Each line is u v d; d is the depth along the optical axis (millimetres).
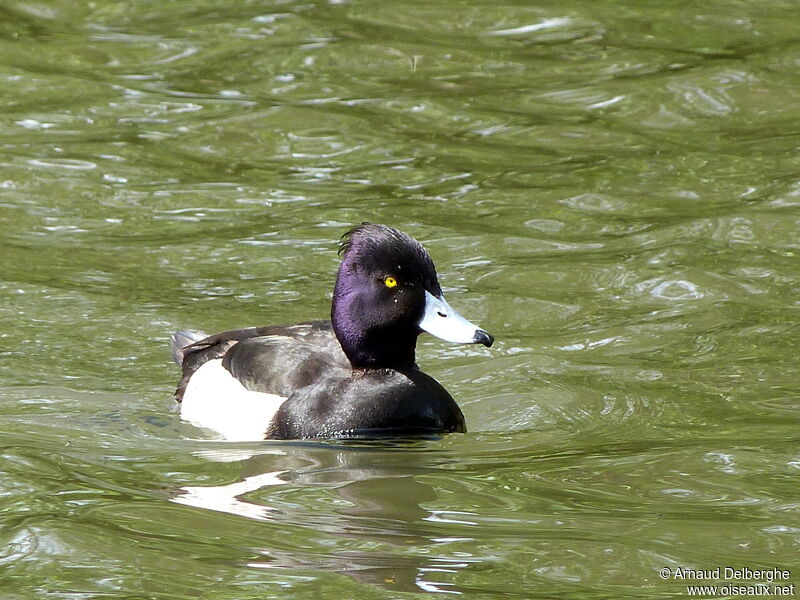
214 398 10352
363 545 7465
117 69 18484
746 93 17562
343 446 9562
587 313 12195
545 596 6738
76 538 7566
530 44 19391
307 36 19641
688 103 17391
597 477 8656
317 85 17969
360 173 15594
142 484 8586
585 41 19469
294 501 8258
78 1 20812
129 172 15484
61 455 9156
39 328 11656
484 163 15883
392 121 16953
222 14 20500
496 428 9945
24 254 13320
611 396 10406
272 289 12594
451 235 13891
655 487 8422
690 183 15234
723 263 13195
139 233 13938
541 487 8453
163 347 11492
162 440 9695
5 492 8352
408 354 10062
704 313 12086
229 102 17422
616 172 15594
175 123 16797
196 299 12352
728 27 19766
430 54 18969
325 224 14156
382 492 8414
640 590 6836
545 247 13641
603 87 17828
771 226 14031
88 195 14875
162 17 20375
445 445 9547
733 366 10961
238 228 14094
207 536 7625
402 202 14766
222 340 11008
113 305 12195
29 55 18797
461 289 12656
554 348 11461
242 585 6926
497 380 10852
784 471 8680
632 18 20297
